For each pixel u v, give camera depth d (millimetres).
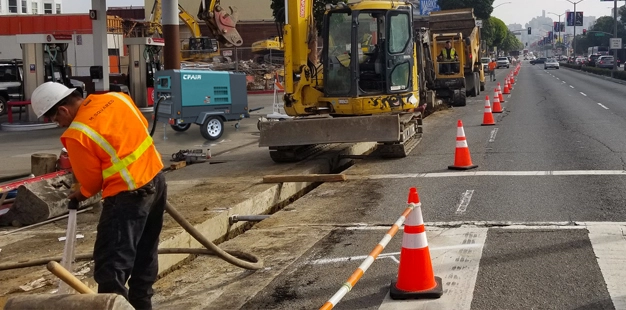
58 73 25188
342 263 6793
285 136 12953
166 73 18031
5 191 8672
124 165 4676
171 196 10289
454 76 27188
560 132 16953
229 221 8984
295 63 13797
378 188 10539
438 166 12312
